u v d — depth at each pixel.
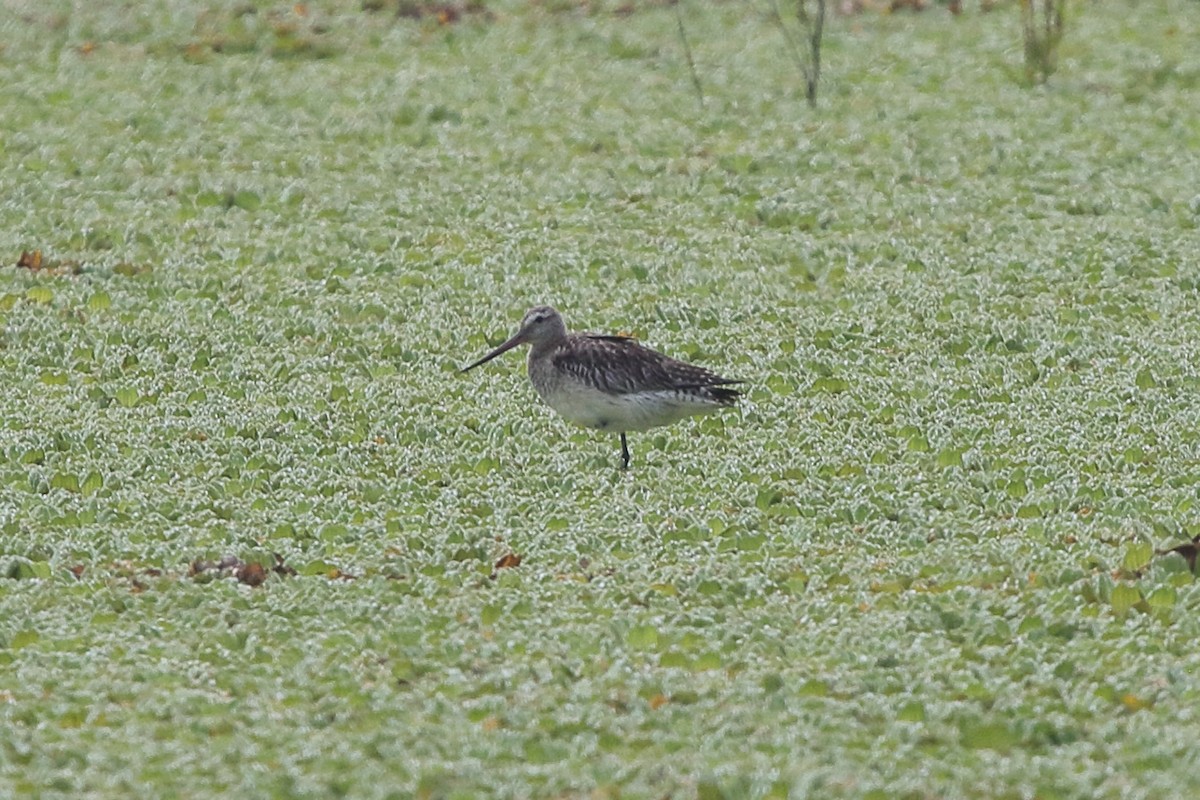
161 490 14.66
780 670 11.72
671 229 21.66
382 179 23.27
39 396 16.70
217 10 30.19
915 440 15.77
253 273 20.20
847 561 13.41
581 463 15.42
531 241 21.20
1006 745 10.91
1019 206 22.52
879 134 24.94
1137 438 15.73
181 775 10.44
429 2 30.75
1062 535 13.77
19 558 13.24
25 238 20.97
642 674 11.62
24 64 27.83
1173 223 21.94
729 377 17.27
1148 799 10.23
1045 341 18.38
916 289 19.83
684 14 30.77
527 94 26.70
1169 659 11.84
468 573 13.17
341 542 13.77
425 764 10.52
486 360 15.86
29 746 10.70
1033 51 27.45
